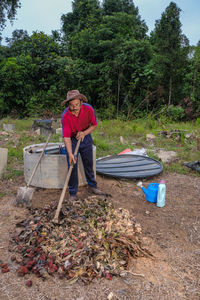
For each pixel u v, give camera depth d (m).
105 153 5.70
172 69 13.46
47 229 2.48
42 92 13.97
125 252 2.23
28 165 3.72
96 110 14.20
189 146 6.39
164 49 13.66
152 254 2.33
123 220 2.72
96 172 4.31
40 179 3.65
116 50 14.48
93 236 2.36
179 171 4.64
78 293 1.87
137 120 10.47
